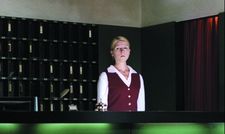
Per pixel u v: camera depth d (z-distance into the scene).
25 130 4.79
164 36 8.98
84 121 4.79
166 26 8.95
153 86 9.15
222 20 7.92
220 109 7.89
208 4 8.30
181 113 5.16
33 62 8.57
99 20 9.40
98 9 9.41
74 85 8.87
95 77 9.02
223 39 7.90
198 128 5.39
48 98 8.59
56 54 8.75
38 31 8.60
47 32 8.70
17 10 8.73
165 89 8.91
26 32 8.55
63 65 8.79
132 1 9.68
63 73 8.77
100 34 9.14
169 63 8.86
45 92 8.62
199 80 8.38
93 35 9.11
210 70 8.19
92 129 5.00
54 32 8.77
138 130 5.19
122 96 7.57
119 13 9.57
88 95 8.91
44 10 8.95
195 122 5.23
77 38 8.91
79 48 8.91
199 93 8.36
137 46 9.43
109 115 4.88
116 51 7.84
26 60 8.50
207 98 8.22
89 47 9.01
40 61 8.58
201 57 8.36
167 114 5.10
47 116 4.68
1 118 4.54
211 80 8.16
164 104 8.93
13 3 8.71
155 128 5.25
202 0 8.41
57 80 8.68
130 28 9.42
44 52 8.66
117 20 9.54
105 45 9.17
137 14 9.70
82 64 8.95
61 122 4.72
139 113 4.99
